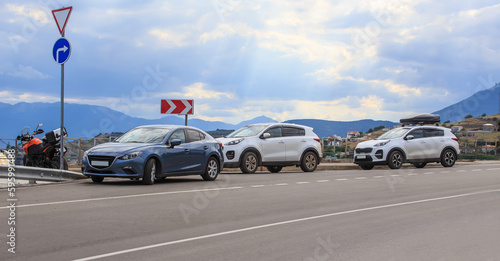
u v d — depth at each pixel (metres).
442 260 5.56
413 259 5.58
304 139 19.48
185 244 6.09
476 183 14.67
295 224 7.58
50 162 14.61
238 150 17.67
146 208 8.76
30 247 5.70
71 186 11.95
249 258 5.47
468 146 32.84
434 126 22.98
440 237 6.79
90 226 7.02
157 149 12.75
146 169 12.37
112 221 7.45
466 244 6.38
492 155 33.38
